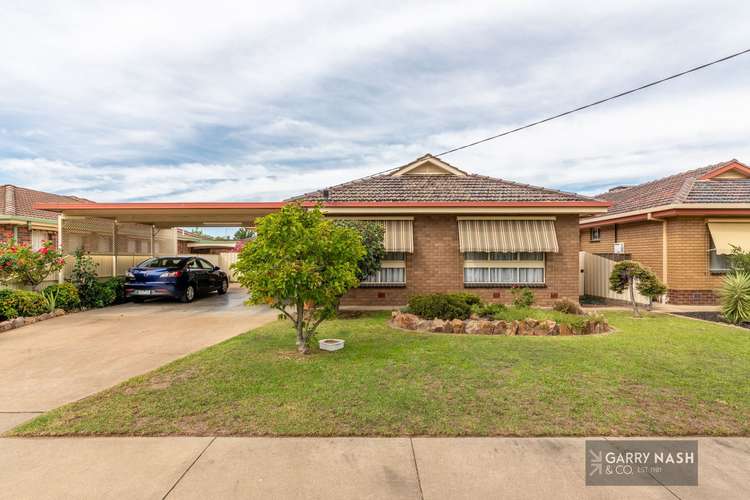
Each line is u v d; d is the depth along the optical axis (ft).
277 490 9.73
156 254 62.39
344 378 17.57
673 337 25.61
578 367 19.11
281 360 20.53
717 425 13.10
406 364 19.67
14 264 35.47
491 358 20.67
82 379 18.48
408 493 9.61
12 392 16.78
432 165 49.29
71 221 44.37
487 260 40.98
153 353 23.18
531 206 38.99
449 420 13.41
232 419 13.52
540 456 11.30
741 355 21.21
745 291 30.71
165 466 10.80
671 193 46.85
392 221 40.75
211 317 36.09
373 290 40.55
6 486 9.87
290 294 20.95
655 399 15.17
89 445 11.96
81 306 40.60
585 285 51.44
